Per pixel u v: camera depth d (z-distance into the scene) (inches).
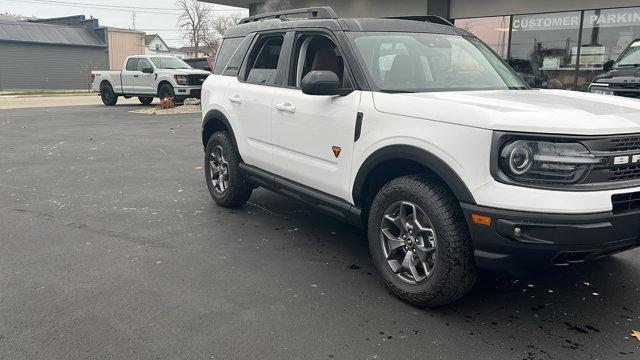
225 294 150.5
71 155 380.2
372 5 699.4
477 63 182.2
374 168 149.9
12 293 149.8
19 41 1764.3
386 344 124.4
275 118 190.9
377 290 154.1
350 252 185.6
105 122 602.5
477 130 123.5
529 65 565.3
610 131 120.1
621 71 393.4
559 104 138.5
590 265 172.1
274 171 197.8
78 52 1920.5
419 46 176.4
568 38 531.8
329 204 170.2
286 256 181.0
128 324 132.6
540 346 124.0
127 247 188.2
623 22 491.8
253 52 217.2
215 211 235.3
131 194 265.3
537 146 118.7
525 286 156.9
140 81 802.8
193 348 121.9
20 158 367.9
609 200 118.2
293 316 137.7
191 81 760.3
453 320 136.3
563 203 115.7
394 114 142.7
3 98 1192.2
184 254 181.8
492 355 120.0
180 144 433.7
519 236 118.9
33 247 187.6
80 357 117.6
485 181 122.4
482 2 588.4
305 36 189.8
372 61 163.8
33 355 118.3
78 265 170.9
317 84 154.5
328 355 119.4
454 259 131.0
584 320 136.6
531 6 551.8
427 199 134.1
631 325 134.0
